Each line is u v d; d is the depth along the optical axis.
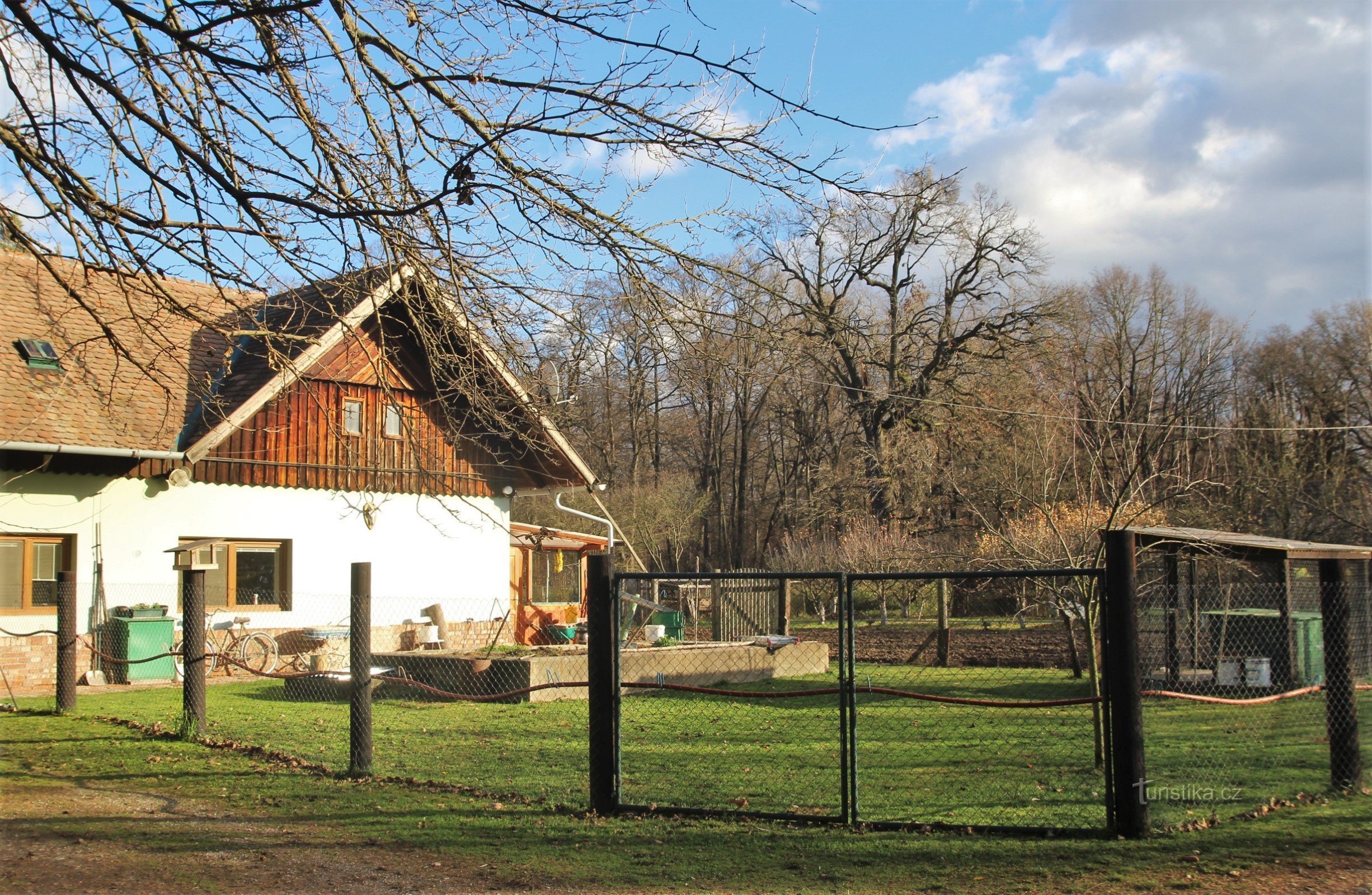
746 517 47.91
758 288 7.09
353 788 8.17
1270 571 15.32
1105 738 6.66
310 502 19.12
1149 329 39.19
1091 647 8.81
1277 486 26.84
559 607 24.23
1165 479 15.63
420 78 6.36
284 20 6.64
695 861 6.12
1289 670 13.18
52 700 14.41
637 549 37.78
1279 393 35.38
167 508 17.55
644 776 8.62
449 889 5.64
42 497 16.23
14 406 15.77
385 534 20.03
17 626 15.95
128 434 16.58
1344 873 5.71
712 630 24.84
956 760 9.28
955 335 25.30
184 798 7.86
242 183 6.87
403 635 20.16
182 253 7.06
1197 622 13.93
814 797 7.79
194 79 7.00
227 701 14.11
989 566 18.34
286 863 6.14
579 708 13.20
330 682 14.55
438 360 7.55
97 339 7.76
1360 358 32.66
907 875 5.80
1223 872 5.76
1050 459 13.38
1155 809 7.18
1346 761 7.81
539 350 7.96
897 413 30.97
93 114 6.61
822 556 32.19
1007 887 5.56
